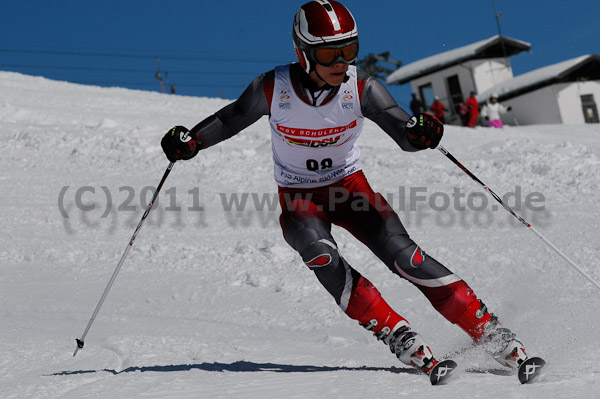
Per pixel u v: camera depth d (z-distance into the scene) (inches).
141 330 397.7
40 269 574.6
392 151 1083.9
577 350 282.0
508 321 368.5
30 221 733.9
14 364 313.6
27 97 1638.8
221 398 222.5
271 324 421.4
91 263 589.3
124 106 1616.6
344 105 272.5
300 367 292.0
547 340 319.0
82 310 460.1
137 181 931.3
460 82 2815.0
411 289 474.6
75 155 1056.8
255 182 918.4
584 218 648.4
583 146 964.0
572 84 2647.6
